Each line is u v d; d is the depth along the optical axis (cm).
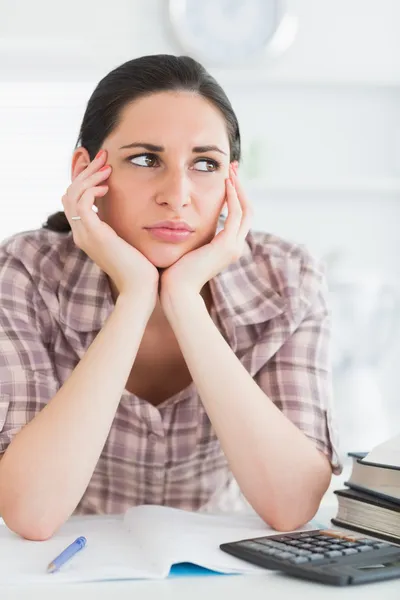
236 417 135
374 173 389
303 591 95
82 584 98
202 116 141
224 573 102
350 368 359
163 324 153
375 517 121
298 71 368
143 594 94
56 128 367
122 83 142
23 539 123
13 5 358
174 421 155
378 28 378
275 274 161
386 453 123
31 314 153
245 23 368
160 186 141
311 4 374
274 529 130
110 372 135
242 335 158
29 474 126
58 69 366
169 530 118
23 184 366
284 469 133
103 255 143
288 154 383
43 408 135
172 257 143
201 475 162
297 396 151
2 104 364
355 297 362
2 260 157
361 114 388
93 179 144
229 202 147
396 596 93
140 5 362
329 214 384
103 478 161
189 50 364
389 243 388
